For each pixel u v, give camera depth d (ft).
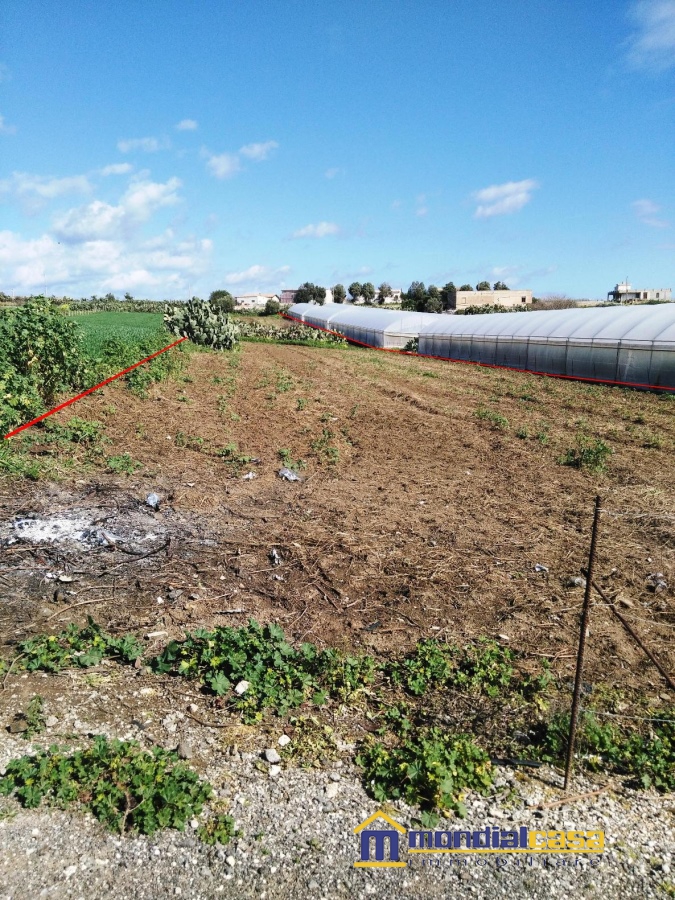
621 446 38.42
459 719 13.53
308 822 10.56
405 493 28.37
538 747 12.73
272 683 14.08
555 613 17.76
